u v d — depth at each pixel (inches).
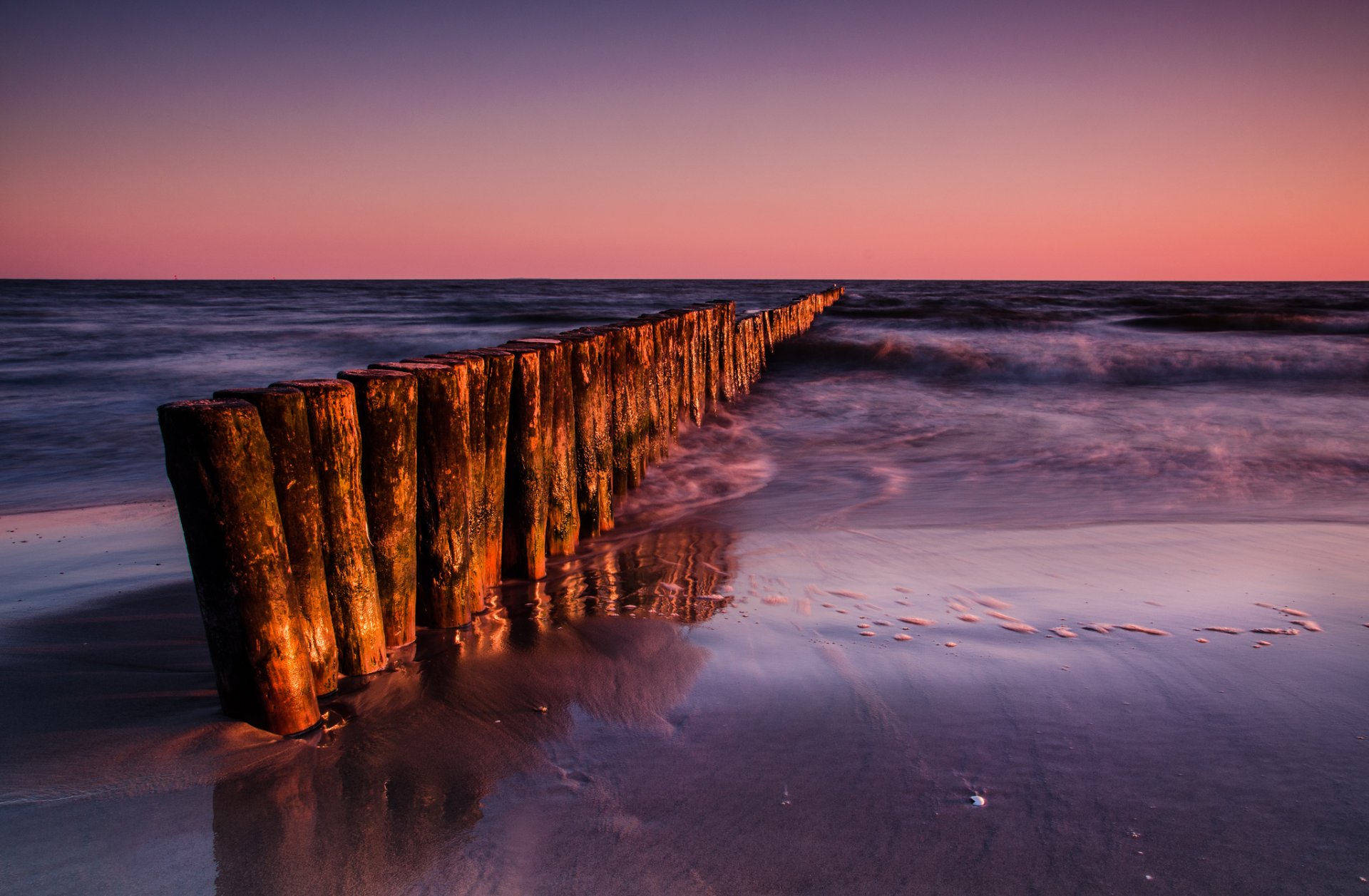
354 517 117.2
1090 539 197.0
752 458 302.4
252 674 101.0
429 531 135.9
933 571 172.9
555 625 141.4
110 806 86.8
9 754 95.0
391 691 115.8
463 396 135.6
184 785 91.3
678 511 228.5
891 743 101.9
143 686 115.2
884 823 86.4
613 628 139.8
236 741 100.0
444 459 133.7
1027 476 272.1
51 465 306.0
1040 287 3152.1
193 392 502.6
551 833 85.2
